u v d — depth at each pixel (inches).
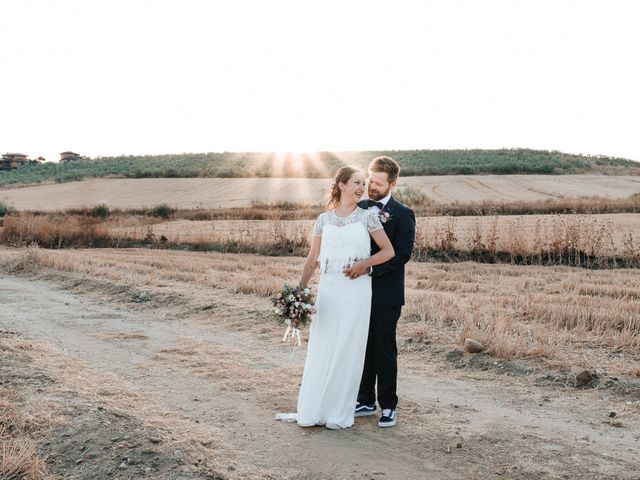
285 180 2805.1
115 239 1070.4
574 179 2699.3
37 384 219.5
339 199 205.3
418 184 2488.9
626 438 194.5
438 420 209.3
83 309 429.7
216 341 329.7
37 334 339.9
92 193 2605.8
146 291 471.2
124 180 2962.6
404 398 234.4
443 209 1434.5
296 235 927.0
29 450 169.3
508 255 761.0
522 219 1194.6
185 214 1562.5
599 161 3951.8
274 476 162.2
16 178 3959.2
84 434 178.5
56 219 1218.6
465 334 306.8
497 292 472.4
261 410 216.1
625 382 243.4
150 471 159.8
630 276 576.1
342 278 199.3
